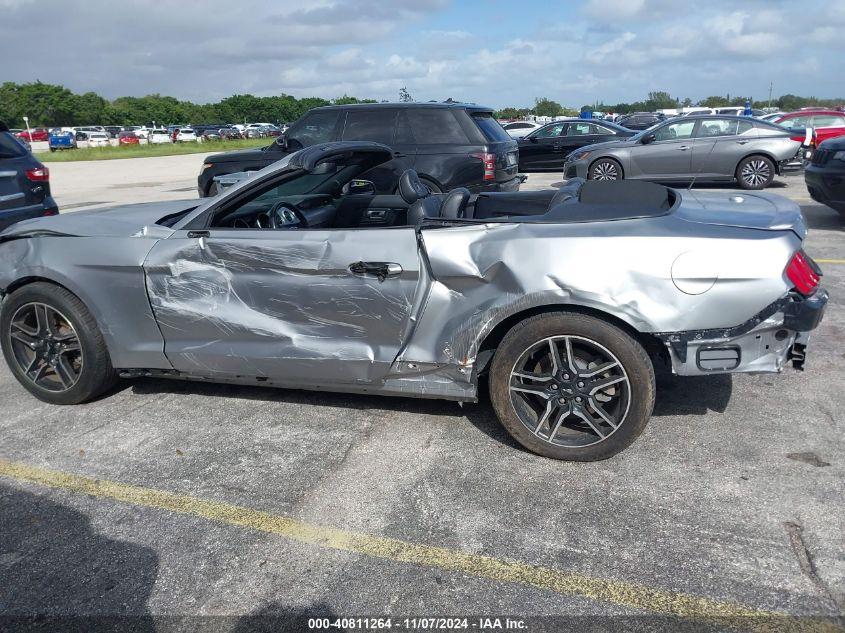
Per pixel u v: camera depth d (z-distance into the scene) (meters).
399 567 2.45
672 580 2.31
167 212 4.25
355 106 8.60
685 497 2.78
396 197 4.12
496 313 2.98
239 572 2.46
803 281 2.78
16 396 4.14
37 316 3.84
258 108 132.00
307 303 3.33
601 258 2.83
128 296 3.63
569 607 2.21
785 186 13.06
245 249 3.37
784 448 3.14
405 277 3.14
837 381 3.86
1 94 113.56
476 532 2.62
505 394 3.07
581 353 3.02
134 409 3.88
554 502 2.79
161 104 127.06
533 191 3.93
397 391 3.33
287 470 3.14
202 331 3.56
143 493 3.00
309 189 4.00
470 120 8.24
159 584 2.41
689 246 2.77
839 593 2.21
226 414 3.76
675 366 2.88
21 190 6.48
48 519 2.83
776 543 2.46
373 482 3.01
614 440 2.98
